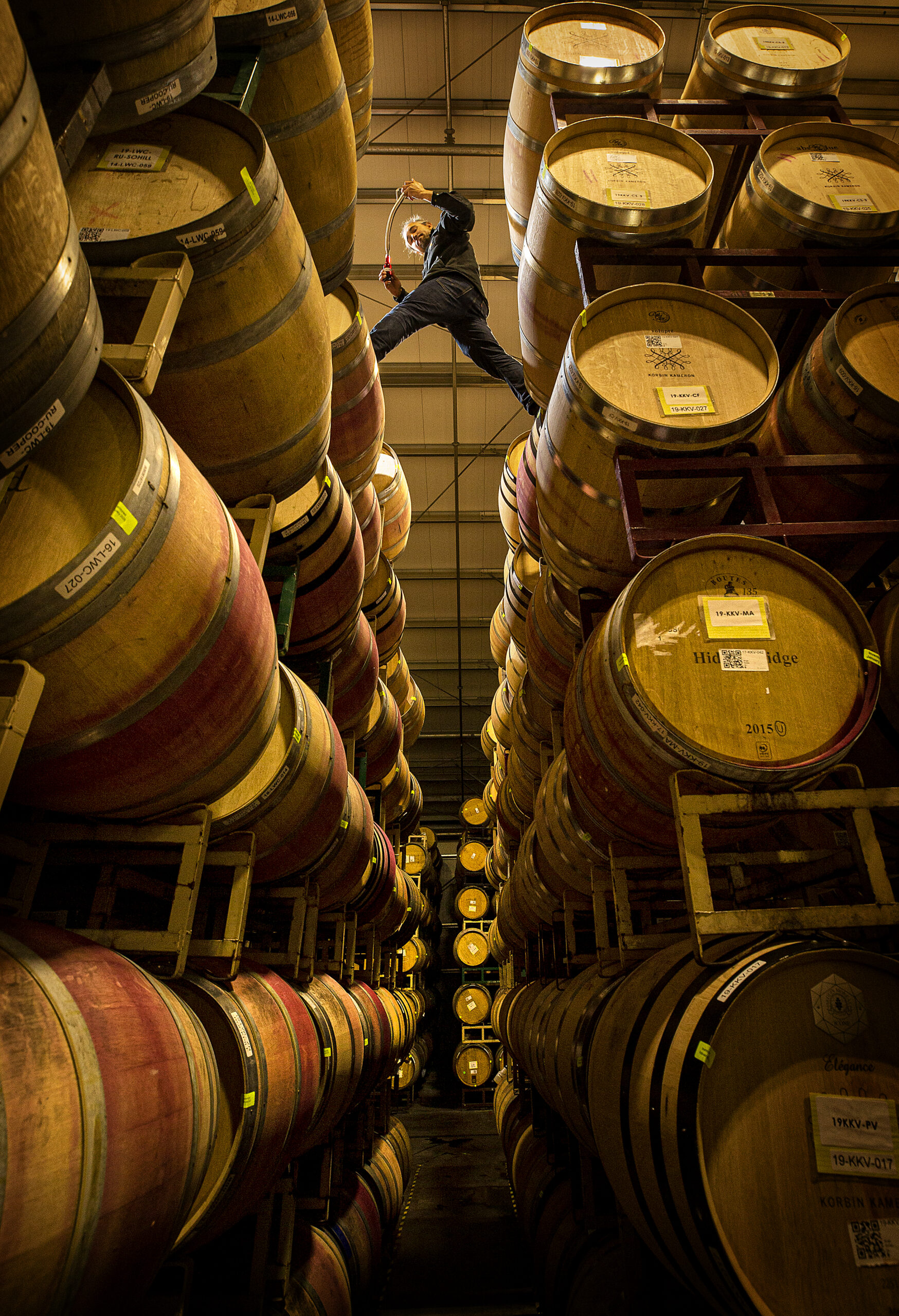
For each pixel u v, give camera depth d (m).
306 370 2.90
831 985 2.06
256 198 2.46
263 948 4.60
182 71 2.21
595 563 3.65
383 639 8.12
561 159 3.93
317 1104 3.53
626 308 3.31
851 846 2.41
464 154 11.73
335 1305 4.26
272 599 4.37
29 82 1.36
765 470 3.00
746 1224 1.81
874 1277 1.78
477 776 24.95
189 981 2.70
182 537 2.00
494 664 20.89
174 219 2.43
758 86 4.48
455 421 15.29
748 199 3.92
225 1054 2.56
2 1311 1.17
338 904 5.21
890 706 2.88
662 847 3.16
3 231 1.34
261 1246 3.81
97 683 1.88
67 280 1.53
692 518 3.37
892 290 3.21
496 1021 12.49
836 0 10.34
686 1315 3.29
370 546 6.09
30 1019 1.38
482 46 11.05
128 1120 1.50
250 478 3.12
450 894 24.47
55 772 2.05
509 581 7.95
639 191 3.82
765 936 2.39
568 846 4.45
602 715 2.76
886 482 3.07
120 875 2.72
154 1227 1.62
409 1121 15.34
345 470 5.03
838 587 2.61
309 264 2.87
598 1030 3.02
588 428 3.09
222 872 3.45
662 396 3.09
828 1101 1.92
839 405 3.10
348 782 4.21
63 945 1.76
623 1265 3.65
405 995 13.27
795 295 3.49
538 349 4.29
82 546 1.79
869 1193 1.85
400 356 14.51
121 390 1.93
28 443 1.59
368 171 12.26
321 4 3.14
